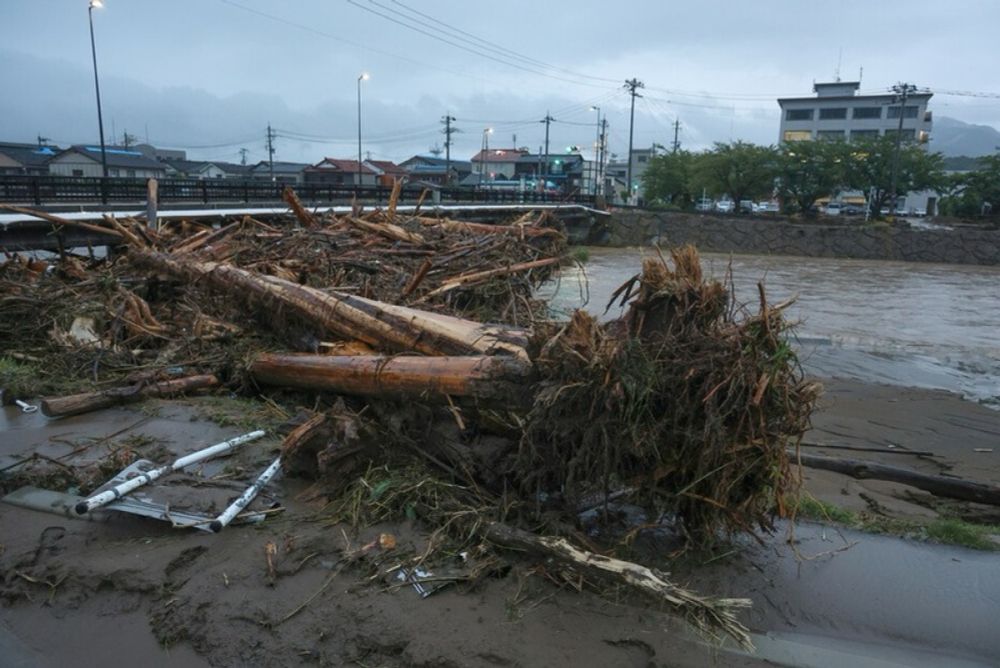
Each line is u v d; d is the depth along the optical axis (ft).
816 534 15.31
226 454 16.37
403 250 35.45
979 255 135.03
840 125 277.44
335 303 21.49
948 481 19.66
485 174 270.87
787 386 12.49
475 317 30.17
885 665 10.72
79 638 10.94
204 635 10.80
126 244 39.29
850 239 144.87
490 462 14.39
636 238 158.40
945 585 13.28
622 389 11.97
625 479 12.92
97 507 13.29
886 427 30.27
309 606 11.33
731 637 11.01
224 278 26.09
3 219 41.75
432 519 13.44
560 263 41.57
